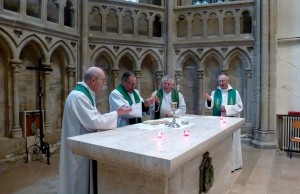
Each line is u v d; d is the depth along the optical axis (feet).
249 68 20.47
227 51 20.95
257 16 19.83
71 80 18.92
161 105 14.69
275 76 19.53
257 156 17.37
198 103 21.91
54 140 17.85
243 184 12.66
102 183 7.54
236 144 14.73
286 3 19.47
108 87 20.92
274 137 19.42
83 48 19.27
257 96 19.93
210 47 21.34
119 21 20.71
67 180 9.21
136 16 21.21
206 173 8.64
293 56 19.38
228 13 21.08
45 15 16.75
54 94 18.29
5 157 14.69
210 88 21.85
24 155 15.66
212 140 7.89
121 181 7.14
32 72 16.74
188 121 10.94
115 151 6.30
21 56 16.06
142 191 6.75
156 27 22.36
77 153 7.41
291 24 19.34
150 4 21.70
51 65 17.67
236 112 15.03
